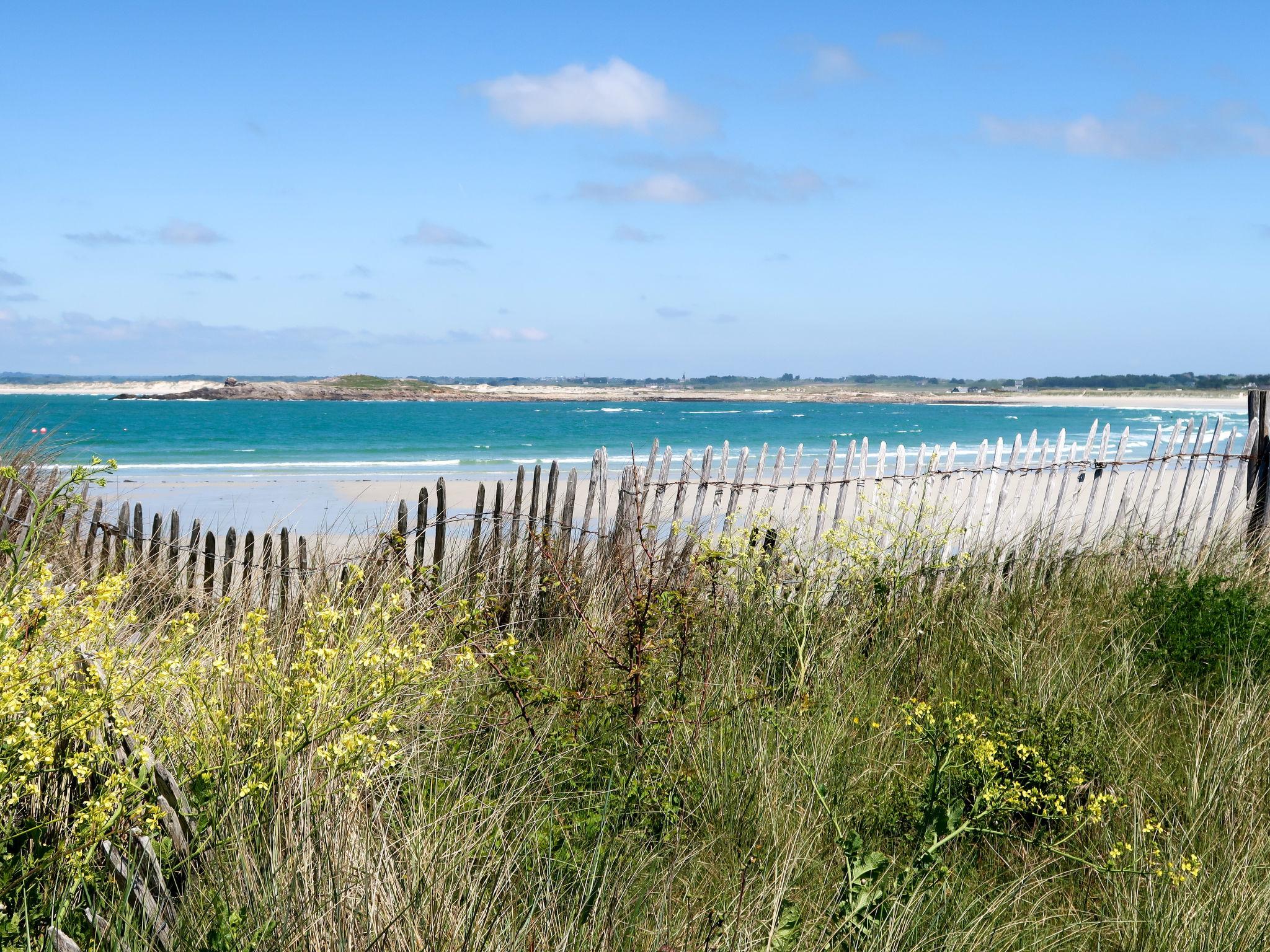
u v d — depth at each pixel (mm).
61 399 152875
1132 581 6762
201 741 2898
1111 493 8922
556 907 2861
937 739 3855
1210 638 5281
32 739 2213
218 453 44406
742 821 3604
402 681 3029
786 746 4055
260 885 2656
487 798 3502
